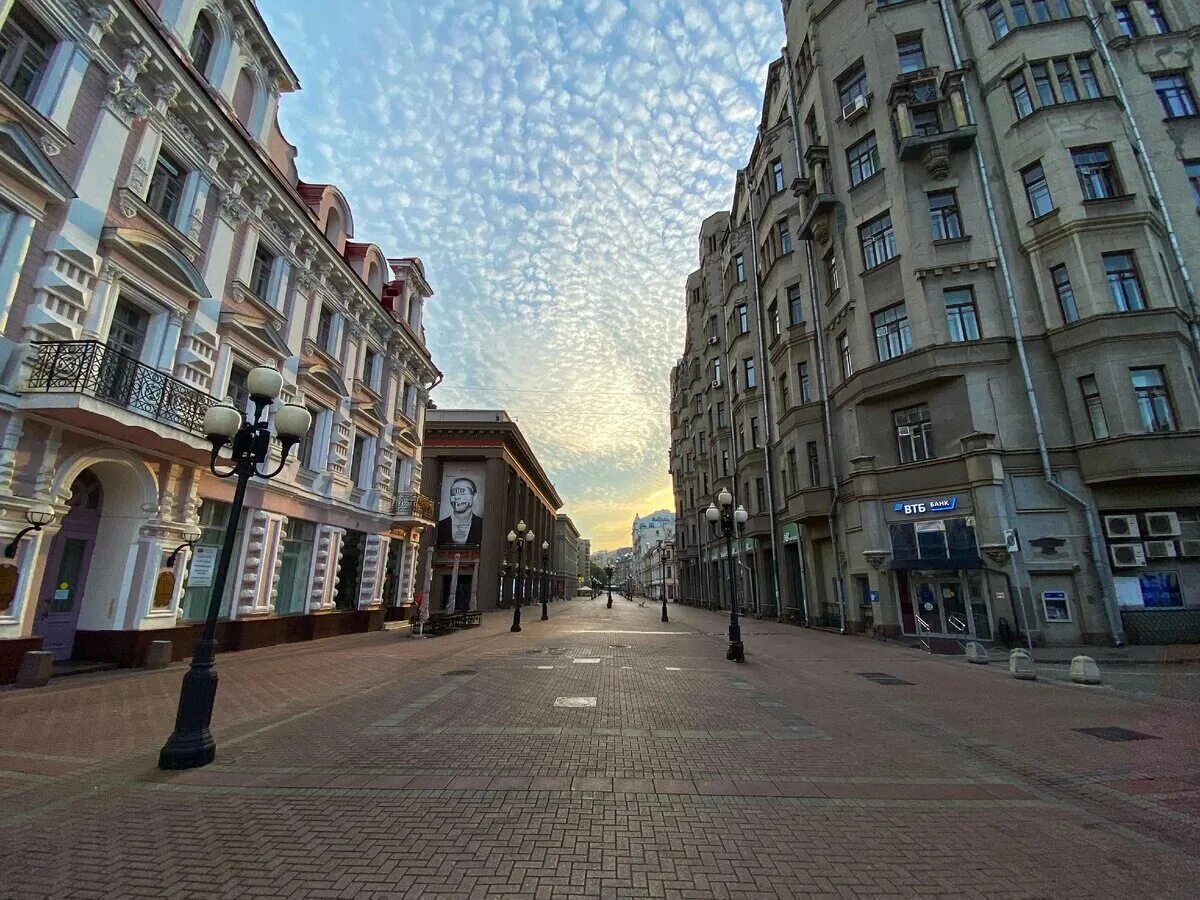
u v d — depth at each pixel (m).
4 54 8.62
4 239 8.53
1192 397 14.78
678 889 3.26
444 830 3.98
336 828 4.00
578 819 4.19
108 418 8.95
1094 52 17.66
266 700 8.25
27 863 3.46
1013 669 10.95
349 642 16.53
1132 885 3.36
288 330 15.67
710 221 44.38
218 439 6.19
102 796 4.57
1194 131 17.19
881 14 20.59
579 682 9.80
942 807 4.53
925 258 18.16
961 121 18.38
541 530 66.31
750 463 31.00
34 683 8.35
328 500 17.27
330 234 18.70
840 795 4.75
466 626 22.95
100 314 9.77
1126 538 15.15
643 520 153.50
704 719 7.25
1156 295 15.40
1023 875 3.47
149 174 10.80
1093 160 16.81
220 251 12.91
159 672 10.04
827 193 21.34
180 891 3.18
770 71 28.31
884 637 17.61
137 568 10.70
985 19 19.00
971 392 16.89
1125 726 7.18
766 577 30.05
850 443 20.22
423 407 26.30
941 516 16.95
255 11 13.79
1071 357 16.03
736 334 34.16
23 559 8.64
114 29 10.05
